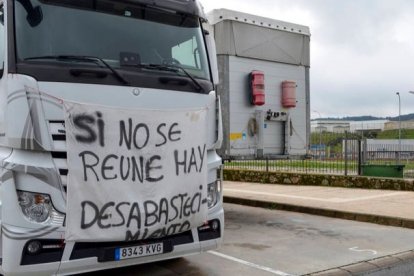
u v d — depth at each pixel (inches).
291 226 362.6
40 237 159.9
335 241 305.7
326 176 605.0
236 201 504.7
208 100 202.7
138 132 179.5
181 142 190.4
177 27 206.4
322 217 407.8
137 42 191.3
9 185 161.0
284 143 346.9
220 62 322.7
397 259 259.0
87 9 183.3
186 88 195.3
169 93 189.3
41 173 161.6
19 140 159.6
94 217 168.9
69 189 164.9
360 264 246.4
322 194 522.0
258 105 335.3
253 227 358.3
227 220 392.2
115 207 173.0
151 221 180.1
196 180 194.1
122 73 177.9
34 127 160.4
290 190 569.0
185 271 232.4
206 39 219.0
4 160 162.7
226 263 248.1
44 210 162.1
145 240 182.2
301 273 229.6
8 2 167.8
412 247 288.0
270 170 660.7
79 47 176.4
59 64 167.6
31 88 161.2
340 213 400.5
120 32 188.4
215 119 208.1
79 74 169.3
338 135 600.1
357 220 387.2
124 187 175.3
